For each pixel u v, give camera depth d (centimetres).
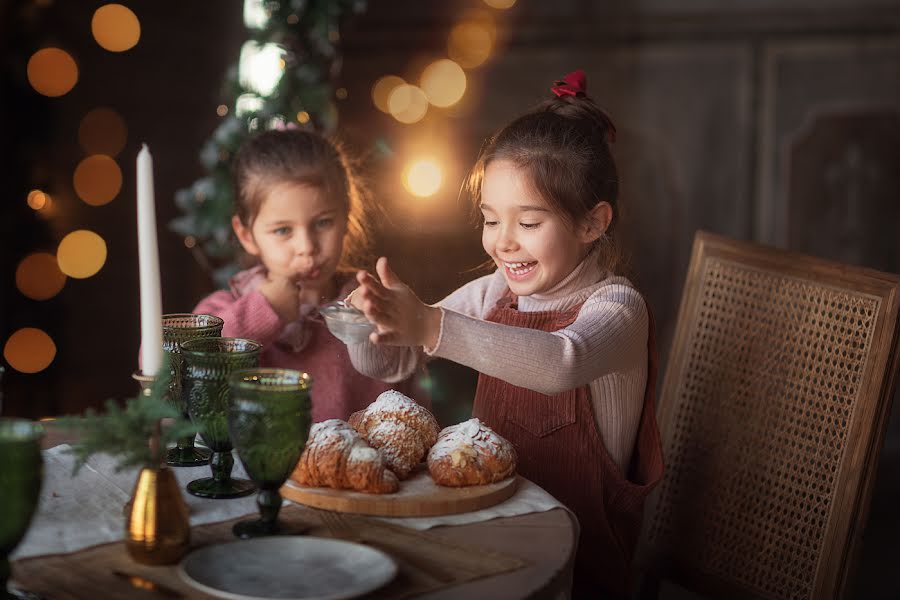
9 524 81
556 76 438
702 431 160
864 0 419
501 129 152
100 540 95
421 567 91
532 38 436
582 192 144
